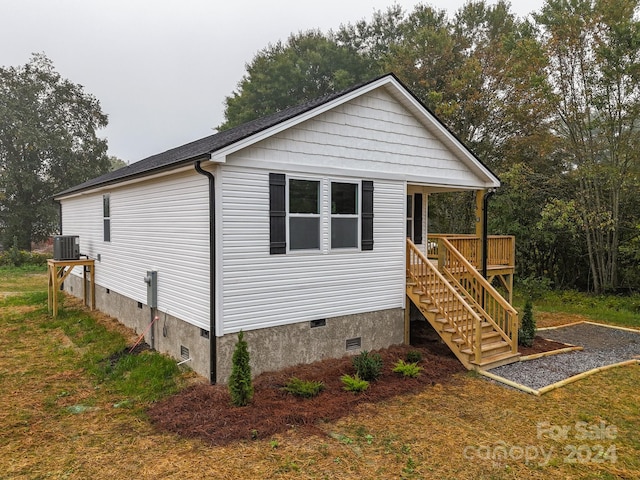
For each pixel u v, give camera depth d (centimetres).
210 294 638
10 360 794
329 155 758
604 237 1644
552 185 1712
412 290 877
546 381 701
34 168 3097
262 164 667
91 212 1236
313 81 3012
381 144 841
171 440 488
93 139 3391
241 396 566
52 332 1005
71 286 1494
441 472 430
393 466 439
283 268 702
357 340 812
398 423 541
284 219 700
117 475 417
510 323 838
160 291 811
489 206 1917
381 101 838
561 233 1780
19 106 2967
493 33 2108
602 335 1064
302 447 473
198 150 741
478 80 1978
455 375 731
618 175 1434
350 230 796
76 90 3316
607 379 721
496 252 1164
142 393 625
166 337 791
